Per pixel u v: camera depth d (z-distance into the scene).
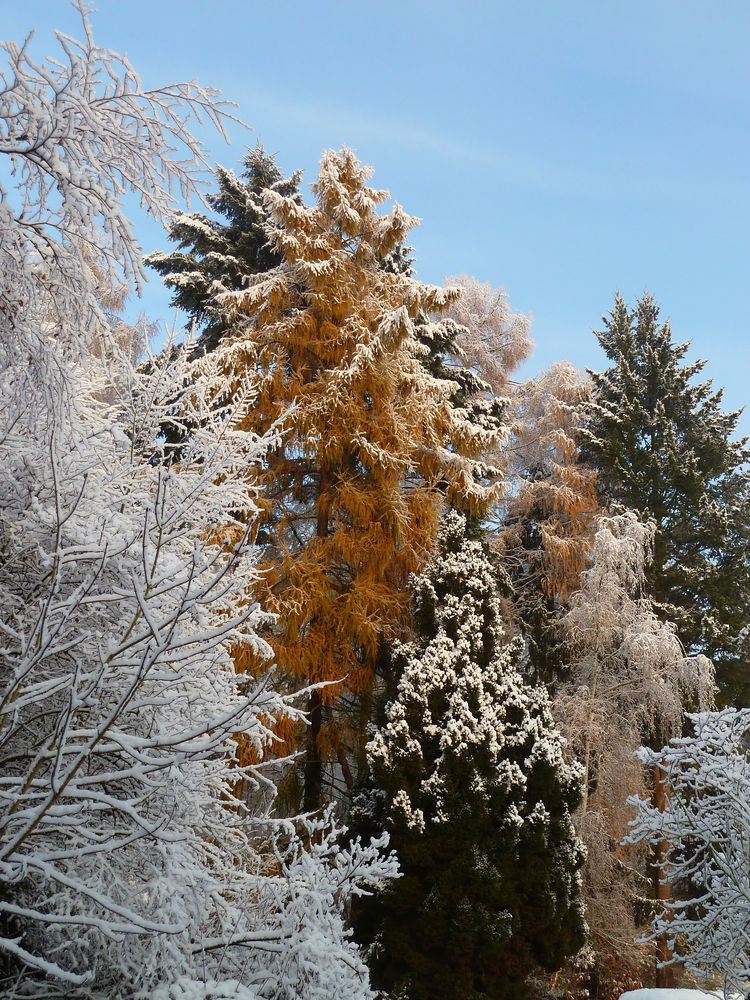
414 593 13.41
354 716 13.69
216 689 4.93
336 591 14.06
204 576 5.12
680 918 7.38
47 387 3.49
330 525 15.02
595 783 16.08
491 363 23.33
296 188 19.11
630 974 15.59
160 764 3.05
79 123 3.13
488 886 10.05
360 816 11.21
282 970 4.16
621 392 22.58
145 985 3.82
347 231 15.09
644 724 17.91
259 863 5.74
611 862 15.44
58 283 3.37
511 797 10.88
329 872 4.86
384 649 13.49
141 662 3.24
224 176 18.45
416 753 10.89
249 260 17.97
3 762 4.11
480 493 15.09
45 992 3.96
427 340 18.78
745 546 21.39
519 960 10.36
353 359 13.77
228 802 5.69
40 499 4.52
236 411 6.25
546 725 12.20
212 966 4.25
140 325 5.43
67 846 3.94
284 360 14.32
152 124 3.33
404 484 16.12
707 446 22.31
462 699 11.33
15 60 2.84
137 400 5.49
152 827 3.02
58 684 3.32
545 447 22.20
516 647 13.14
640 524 17.61
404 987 9.69
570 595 18.47
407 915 10.21
